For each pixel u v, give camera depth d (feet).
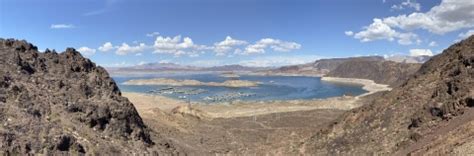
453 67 204.33
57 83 189.16
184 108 374.84
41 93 172.65
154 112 334.85
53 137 140.87
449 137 143.64
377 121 214.28
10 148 126.62
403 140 182.39
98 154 151.94
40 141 136.87
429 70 234.38
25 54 200.95
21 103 154.71
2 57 182.29
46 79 189.88
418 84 221.66
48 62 210.18
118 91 228.84
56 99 174.50
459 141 131.95
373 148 194.18
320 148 226.99
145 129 209.67
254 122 371.15
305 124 355.36
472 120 144.25
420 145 163.63
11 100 153.58
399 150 176.76
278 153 247.09
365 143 203.41
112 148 162.81
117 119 185.68
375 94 597.11
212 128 334.24
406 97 216.13
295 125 353.92
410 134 181.57
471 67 187.62
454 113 168.76
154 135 222.07
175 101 585.63
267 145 271.08
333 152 213.66
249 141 299.17
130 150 172.76
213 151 262.06
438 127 170.40
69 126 158.92
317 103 520.01
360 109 238.07
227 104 529.45
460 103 169.37
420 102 202.90
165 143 217.77
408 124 192.65
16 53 189.37
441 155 129.39
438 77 214.48
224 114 430.20
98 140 162.40
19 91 162.30
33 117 150.10
